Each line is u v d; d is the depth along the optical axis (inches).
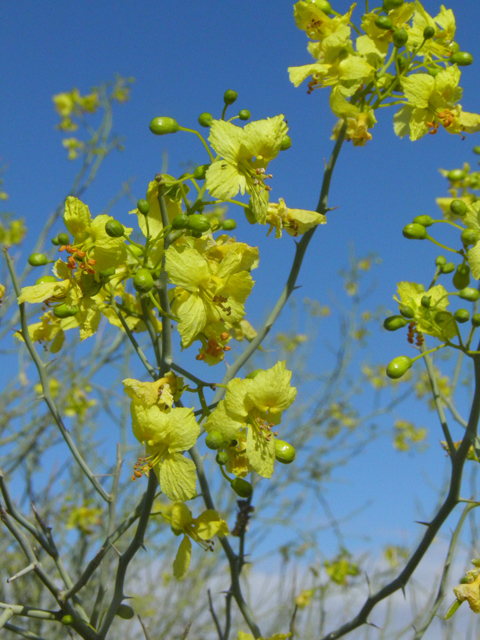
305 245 9.0
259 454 7.8
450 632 13.6
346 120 9.1
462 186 13.8
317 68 9.0
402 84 9.2
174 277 7.7
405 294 9.3
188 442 7.5
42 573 7.8
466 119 9.4
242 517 9.5
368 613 8.8
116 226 7.6
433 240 9.0
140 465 7.5
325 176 9.1
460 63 9.5
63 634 13.9
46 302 8.3
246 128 8.1
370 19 9.5
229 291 8.1
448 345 8.7
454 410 10.8
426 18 9.7
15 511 8.0
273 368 7.9
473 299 8.8
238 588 9.3
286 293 9.0
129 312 8.3
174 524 8.2
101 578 8.4
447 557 9.3
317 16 9.4
